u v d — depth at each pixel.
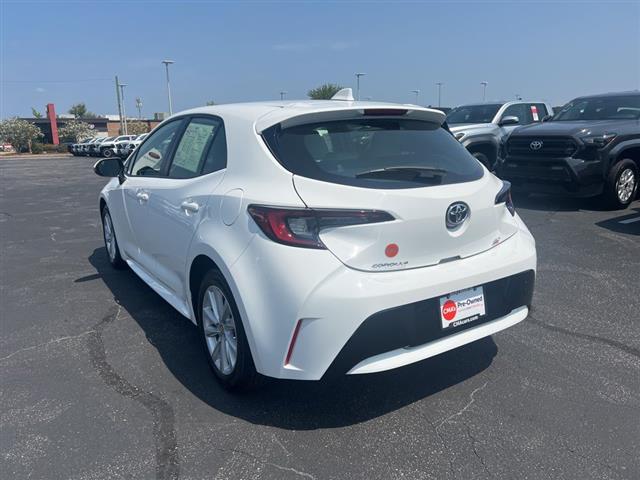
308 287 2.61
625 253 6.16
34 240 7.78
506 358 3.69
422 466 2.62
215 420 3.01
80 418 3.05
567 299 4.77
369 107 3.15
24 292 5.27
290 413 3.08
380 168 2.91
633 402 3.14
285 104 3.41
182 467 2.63
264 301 2.73
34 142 58.69
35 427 2.97
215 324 3.32
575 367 3.56
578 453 2.69
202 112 3.93
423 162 3.10
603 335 4.04
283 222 2.68
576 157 8.30
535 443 2.78
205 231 3.20
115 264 5.89
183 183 3.69
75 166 28.81
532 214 8.39
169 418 3.04
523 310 3.32
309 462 2.66
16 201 12.59
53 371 3.62
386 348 2.73
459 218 2.96
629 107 9.12
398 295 2.69
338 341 2.63
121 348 3.96
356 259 2.67
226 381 3.23
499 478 2.53
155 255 4.27
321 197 2.68
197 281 3.54
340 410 3.11
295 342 2.68
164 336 4.16
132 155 5.11
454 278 2.88
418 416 3.03
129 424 2.99
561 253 6.19
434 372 3.52
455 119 12.16
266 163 2.93
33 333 4.25
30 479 2.55
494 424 2.95
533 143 8.72
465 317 2.97
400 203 2.74
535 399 3.18
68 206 11.55
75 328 4.34
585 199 9.64
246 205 2.89
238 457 2.70
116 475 2.58
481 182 3.18
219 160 3.38
